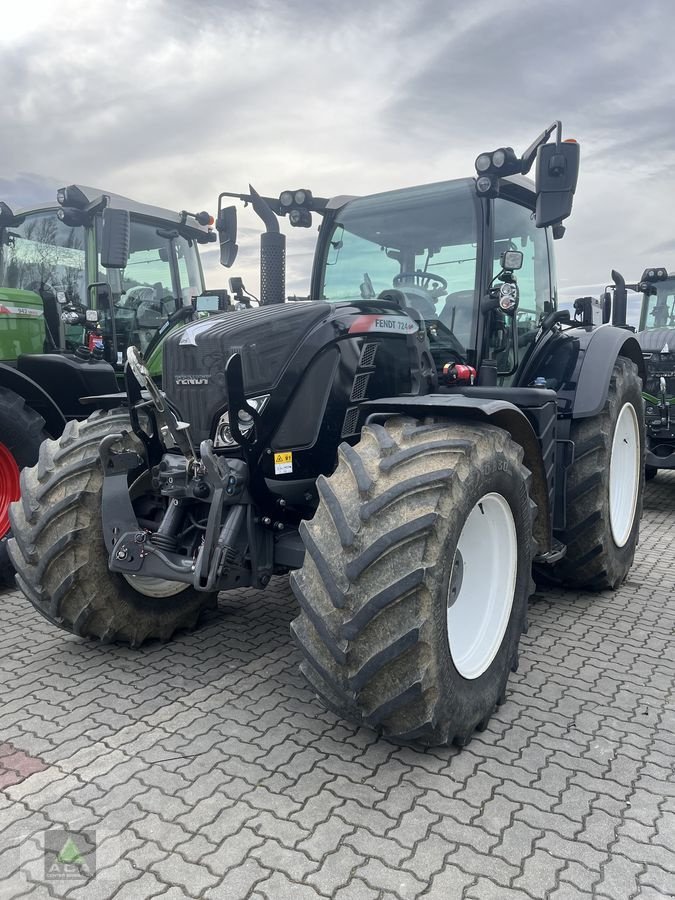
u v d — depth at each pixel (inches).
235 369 98.2
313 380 109.0
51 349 210.5
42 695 106.2
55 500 112.0
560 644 127.6
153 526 117.1
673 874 70.1
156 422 113.5
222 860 71.1
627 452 168.9
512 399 126.0
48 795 81.4
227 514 104.4
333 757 89.9
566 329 172.2
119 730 96.0
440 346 137.6
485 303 131.7
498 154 127.0
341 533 83.0
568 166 113.2
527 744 93.6
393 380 119.2
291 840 74.1
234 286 148.4
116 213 195.5
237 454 105.3
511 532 104.3
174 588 126.3
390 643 80.4
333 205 151.9
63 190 207.3
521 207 152.6
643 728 98.0
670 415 249.4
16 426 160.4
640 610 146.1
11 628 134.5
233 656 121.0
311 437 109.8
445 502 84.4
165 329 248.2
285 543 108.7
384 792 82.6
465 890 67.6
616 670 116.5
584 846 73.9
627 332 167.6
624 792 83.2
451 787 83.7
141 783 83.8
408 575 79.9
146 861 70.9
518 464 103.3
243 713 101.0
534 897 66.9
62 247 219.1
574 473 146.3
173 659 119.6
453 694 87.4
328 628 82.4
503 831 76.0
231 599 149.9
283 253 141.5
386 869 70.2
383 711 83.6
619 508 162.1
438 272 138.3
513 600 105.0
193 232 264.2
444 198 139.1
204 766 87.4
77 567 112.0
